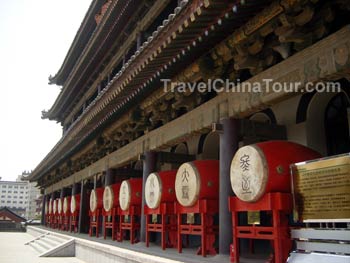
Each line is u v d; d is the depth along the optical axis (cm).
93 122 2112
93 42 2614
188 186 1318
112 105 1775
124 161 2117
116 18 2256
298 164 865
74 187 3456
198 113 1372
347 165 745
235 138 1192
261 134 1251
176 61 1238
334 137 1244
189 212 1332
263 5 948
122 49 2320
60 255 2406
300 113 1274
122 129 2111
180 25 1031
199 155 1895
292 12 920
